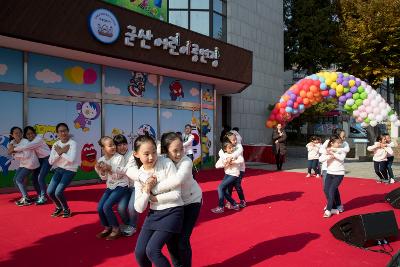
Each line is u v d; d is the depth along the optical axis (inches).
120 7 390.6
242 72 573.6
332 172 259.1
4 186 346.3
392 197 304.3
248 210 283.1
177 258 151.9
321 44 1056.2
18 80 358.6
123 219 215.0
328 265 169.6
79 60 406.3
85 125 413.4
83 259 175.0
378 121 565.6
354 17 1009.5
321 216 264.4
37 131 371.9
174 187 132.0
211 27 650.8
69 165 247.3
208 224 241.8
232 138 271.1
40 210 273.0
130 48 403.2
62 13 340.5
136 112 471.2
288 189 384.2
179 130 531.8
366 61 968.9
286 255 182.9
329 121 1317.7
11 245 195.0
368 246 196.1
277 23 905.5
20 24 312.0
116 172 206.7
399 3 900.0
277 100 900.0
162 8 548.1
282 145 571.8
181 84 536.7
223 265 169.6
